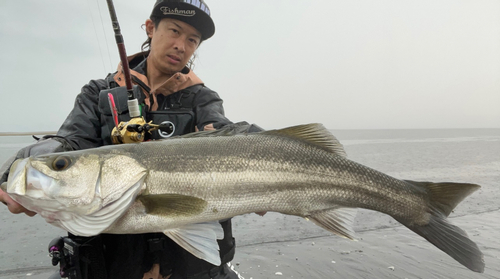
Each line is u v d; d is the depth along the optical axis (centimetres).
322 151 85
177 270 86
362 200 83
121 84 95
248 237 148
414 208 83
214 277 91
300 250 135
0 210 180
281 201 80
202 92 103
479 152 573
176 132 94
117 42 86
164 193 75
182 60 100
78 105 90
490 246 137
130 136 82
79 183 70
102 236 80
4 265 117
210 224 78
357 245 141
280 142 83
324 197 82
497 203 209
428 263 125
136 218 74
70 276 78
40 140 80
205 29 100
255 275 115
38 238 141
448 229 80
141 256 82
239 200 78
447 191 82
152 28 106
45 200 69
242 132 89
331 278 114
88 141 86
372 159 433
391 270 120
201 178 77
